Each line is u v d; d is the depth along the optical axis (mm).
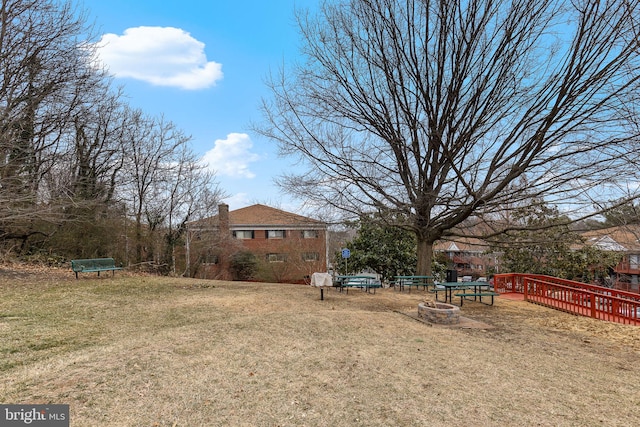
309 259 32000
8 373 4516
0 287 11156
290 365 5098
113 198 22000
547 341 7391
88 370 4566
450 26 12477
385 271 23297
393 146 13852
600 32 10227
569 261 18406
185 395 4004
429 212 14352
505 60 12016
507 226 14031
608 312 9852
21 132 15031
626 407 4227
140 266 22703
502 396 4367
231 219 33812
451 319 8453
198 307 9703
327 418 3662
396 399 4148
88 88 16203
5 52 13820
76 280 13523
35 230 18875
